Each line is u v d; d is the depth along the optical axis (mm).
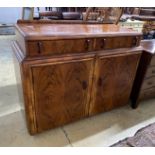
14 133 1489
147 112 1872
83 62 1284
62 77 1255
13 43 1468
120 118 1752
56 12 3723
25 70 1083
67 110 1447
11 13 5160
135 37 1485
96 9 2236
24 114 1457
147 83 1776
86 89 1436
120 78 1591
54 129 1552
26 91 1164
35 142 1417
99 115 1769
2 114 1700
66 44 1173
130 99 1928
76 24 1628
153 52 1557
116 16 2021
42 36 1068
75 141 1451
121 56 1458
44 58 1125
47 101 1295
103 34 1302
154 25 3887
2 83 2232
